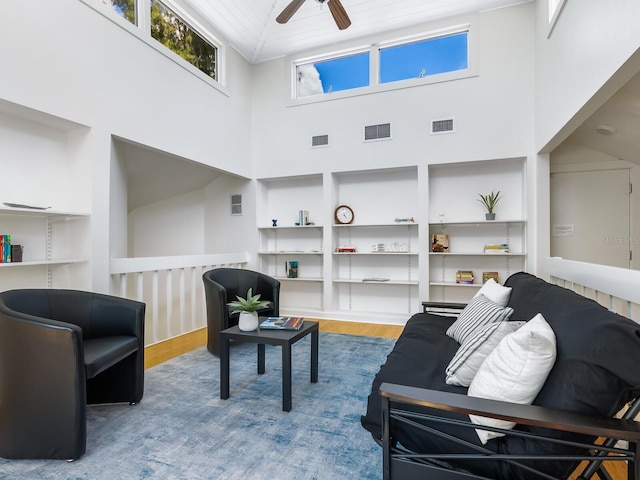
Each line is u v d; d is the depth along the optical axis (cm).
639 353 99
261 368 270
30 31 242
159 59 351
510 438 115
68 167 291
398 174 472
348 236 496
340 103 464
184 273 391
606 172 407
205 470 154
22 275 268
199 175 496
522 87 389
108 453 167
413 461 117
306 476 150
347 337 378
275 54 492
